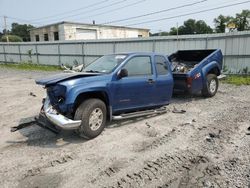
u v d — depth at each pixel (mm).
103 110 5297
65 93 4812
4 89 11812
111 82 5422
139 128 5875
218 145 4848
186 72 8578
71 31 44594
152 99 6453
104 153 4520
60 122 4672
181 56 10664
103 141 5070
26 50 30375
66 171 3895
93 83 5129
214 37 15477
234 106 8023
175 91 8797
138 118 6664
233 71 15133
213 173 3799
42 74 19031
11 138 5293
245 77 14219
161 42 17938
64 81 4906
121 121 6375
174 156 4387
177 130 5738
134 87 5883
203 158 4301
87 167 4016
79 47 24031
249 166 3992
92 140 5121
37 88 11984
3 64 31109
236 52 14836
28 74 19109
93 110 5090
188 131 5676
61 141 5086
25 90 11453
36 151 4625
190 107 7977
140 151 4605
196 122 6352
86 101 5102
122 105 5770
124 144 4930
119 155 4441
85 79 5082
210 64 9234
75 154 4484
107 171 3883
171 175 3764
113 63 5863
